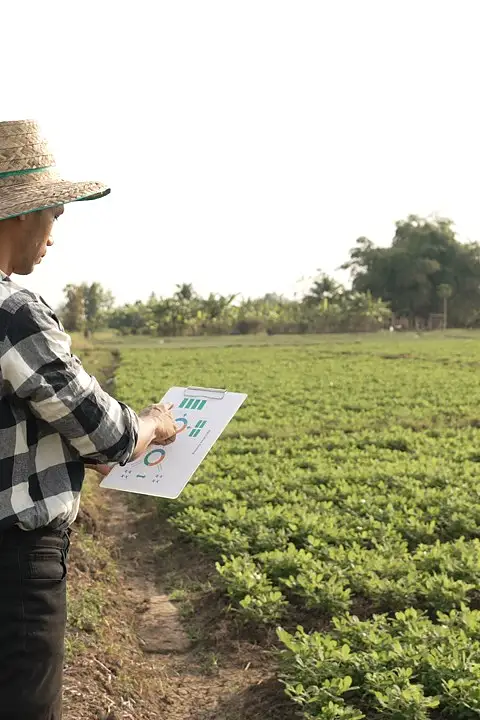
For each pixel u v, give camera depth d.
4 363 2.42
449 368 34.16
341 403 21.19
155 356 44.62
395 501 10.04
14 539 2.48
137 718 4.97
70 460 2.63
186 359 41.56
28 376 2.42
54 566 2.58
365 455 13.75
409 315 100.62
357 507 9.80
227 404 3.16
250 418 18.52
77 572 7.68
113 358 47.16
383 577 7.38
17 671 2.49
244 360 40.75
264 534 8.40
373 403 21.25
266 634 6.62
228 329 79.06
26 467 2.50
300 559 7.51
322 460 13.04
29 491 2.49
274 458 13.20
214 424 3.11
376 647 5.54
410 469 12.07
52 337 2.50
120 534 10.30
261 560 7.70
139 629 6.97
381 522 9.19
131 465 3.10
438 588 6.84
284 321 80.38
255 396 23.06
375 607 6.92
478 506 9.66
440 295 97.06
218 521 9.23
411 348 50.97
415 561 7.91
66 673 5.18
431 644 5.65
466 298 101.62
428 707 4.86
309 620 6.81
